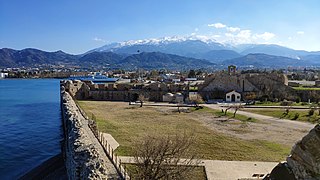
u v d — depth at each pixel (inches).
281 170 507.2
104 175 791.1
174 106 3668.8
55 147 2048.5
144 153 1052.5
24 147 2041.1
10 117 3280.0
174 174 893.8
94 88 4653.1
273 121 2576.3
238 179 1136.2
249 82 4475.9
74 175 917.2
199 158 1400.1
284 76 4421.8
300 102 3873.0
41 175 1478.8
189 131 2107.5
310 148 463.5
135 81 6323.8
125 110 3272.6
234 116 2844.5
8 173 1545.3
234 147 1665.8
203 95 4429.1
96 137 1389.0
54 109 3986.2
